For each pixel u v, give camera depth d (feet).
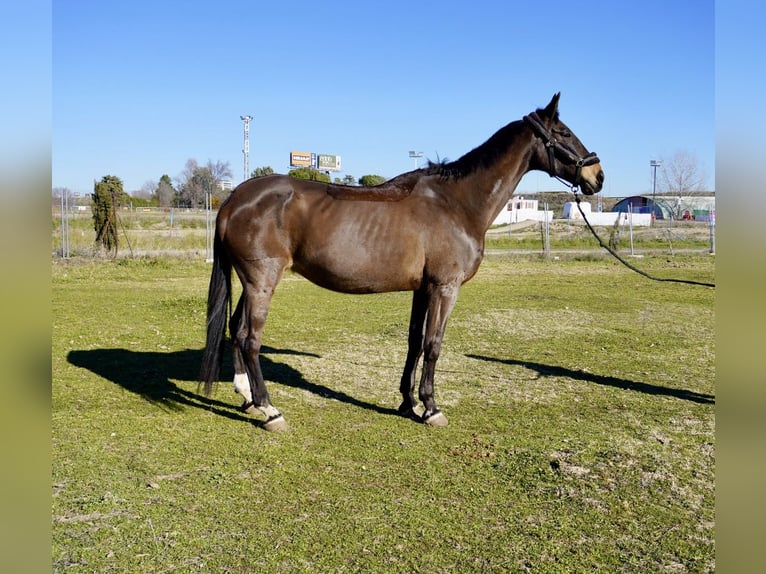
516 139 16.24
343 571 9.21
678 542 10.29
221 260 15.66
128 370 20.75
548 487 12.32
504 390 19.47
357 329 29.66
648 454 14.15
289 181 15.35
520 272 59.98
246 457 13.60
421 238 15.35
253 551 9.70
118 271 52.75
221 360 15.75
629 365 23.12
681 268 62.80
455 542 10.14
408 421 16.34
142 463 13.08
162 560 9.37
